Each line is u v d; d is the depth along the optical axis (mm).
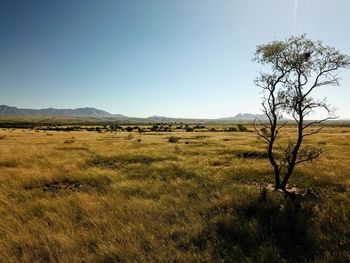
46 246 6301
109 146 33312
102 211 8758
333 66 10594
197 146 32844
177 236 6879
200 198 10234
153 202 9586
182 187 12141
